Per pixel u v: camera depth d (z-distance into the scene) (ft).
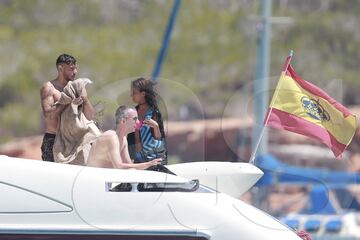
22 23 402.93
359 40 399.44
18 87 372.99
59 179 75.61
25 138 347.77
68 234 74.49
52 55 388.57
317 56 390.83
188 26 400.26
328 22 401.70
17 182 75.25
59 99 85.71
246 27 394.52
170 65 385.91
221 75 380.17
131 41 396.78
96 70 379.14
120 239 74.74
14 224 74.38
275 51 385.09
